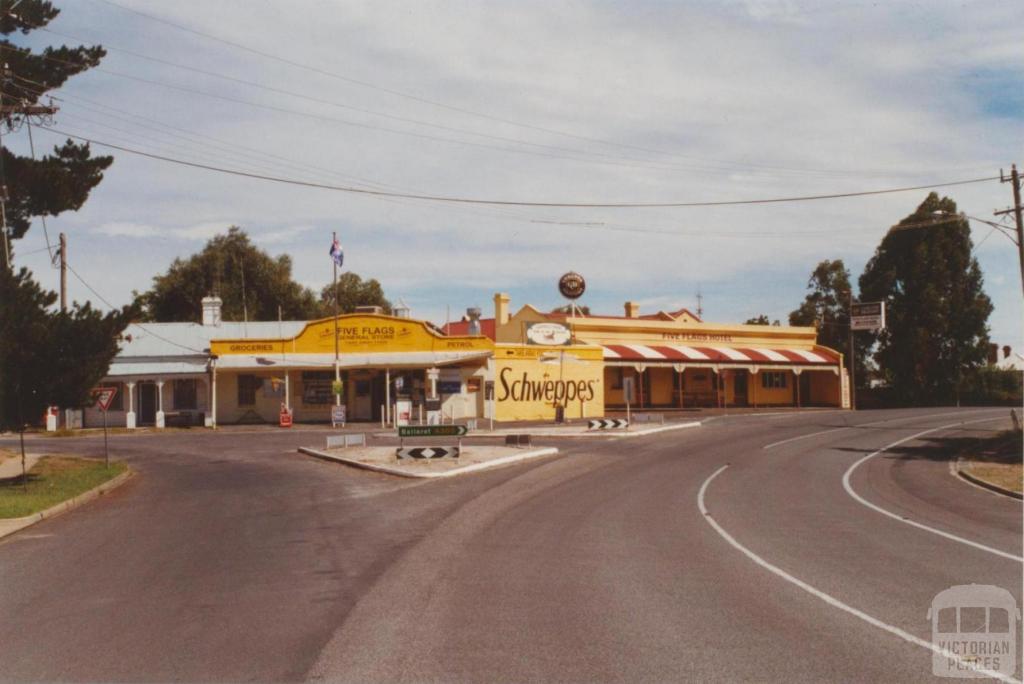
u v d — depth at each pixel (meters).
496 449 27.59
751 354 56.75
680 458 26.22
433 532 13.42
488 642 7.36
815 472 22.95
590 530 13.63
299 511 15.95
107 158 29.75
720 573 10.27
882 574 10.25
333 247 42.09
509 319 58.34
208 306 48.12
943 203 61.84
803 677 6.45
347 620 8.15
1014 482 20.36
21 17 26.59
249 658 7.02
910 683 6.34
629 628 7.78
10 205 27.48
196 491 19.56
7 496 18.25
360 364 42.31
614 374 53.91
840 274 74.69
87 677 6.66
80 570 11.10
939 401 62.47
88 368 20.75
